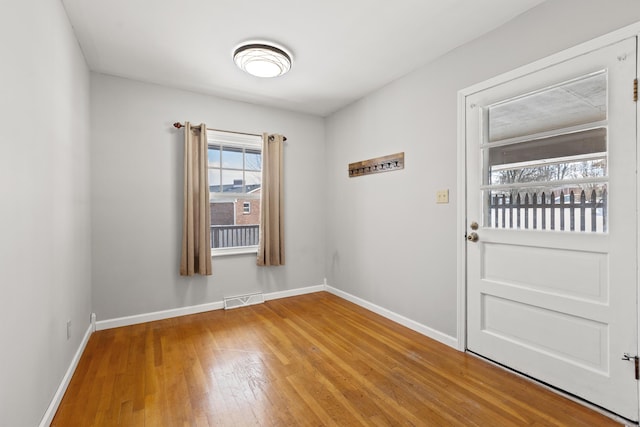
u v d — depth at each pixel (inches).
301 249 156.7
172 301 123.7
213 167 135.9
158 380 77.6
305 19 81.3
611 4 63.1
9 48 46.5
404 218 114.3
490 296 86.6
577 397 68.7
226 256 135.9
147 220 118.6
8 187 46.2
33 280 55.1
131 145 115.7
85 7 75.3
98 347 95.8
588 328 67.2
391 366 84.4
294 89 126.9
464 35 88.3
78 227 89.4
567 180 70.4
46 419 59.7
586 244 67.2
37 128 57.2
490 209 87.0
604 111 64.9
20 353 49.7
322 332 108.1
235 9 76.8
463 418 63.4
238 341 100.6
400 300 116.3
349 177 144.5
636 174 60.3
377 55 99.6
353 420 63.1
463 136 92.5
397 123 117.3
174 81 118.1
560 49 70.9
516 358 80.2
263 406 67.4
